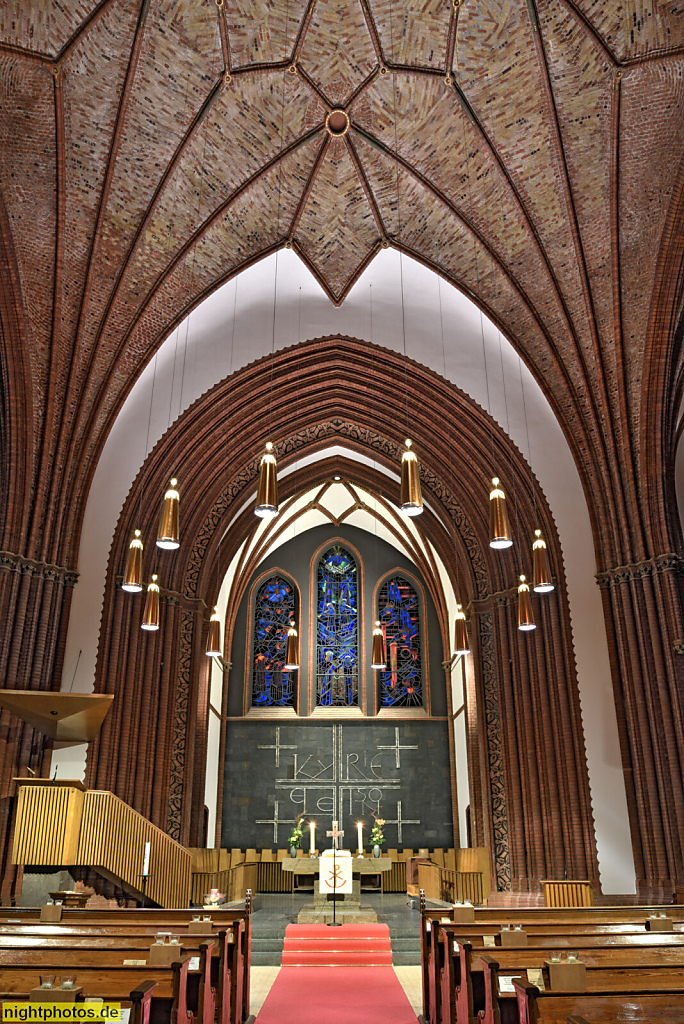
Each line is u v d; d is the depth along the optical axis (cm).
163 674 1989
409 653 3023
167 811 1947
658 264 1762
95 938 815
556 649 1920
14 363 1780
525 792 1925
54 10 1440
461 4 1593
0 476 1820
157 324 2028
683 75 1549
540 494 2017
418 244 2084
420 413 2202
